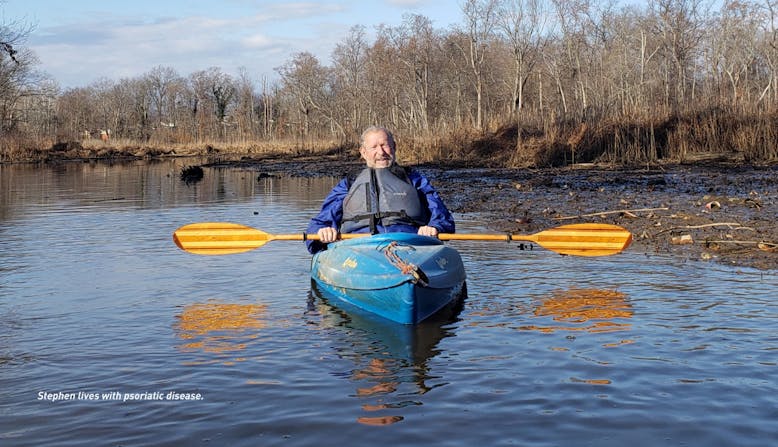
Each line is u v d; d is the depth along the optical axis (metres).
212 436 3.19
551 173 19.58
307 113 71.44
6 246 8.66
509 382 3.80
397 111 62.84
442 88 62.19
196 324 5.04
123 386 3.81
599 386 3.72
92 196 16.41
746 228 8.57
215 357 4.30
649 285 6.04
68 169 30.53
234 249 6.45
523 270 6.80
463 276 5.71
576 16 46.47
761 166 18.33
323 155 39.78
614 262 7.11
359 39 65.12
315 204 13.99
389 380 3.87
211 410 3.48
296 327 4.98
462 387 3.75
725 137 20.95
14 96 44.03
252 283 6.41
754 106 22.23
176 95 90.38
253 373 4.01
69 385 3.83
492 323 4.99
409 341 4.60
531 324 4.94
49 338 4.70
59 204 14.45
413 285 4.95
